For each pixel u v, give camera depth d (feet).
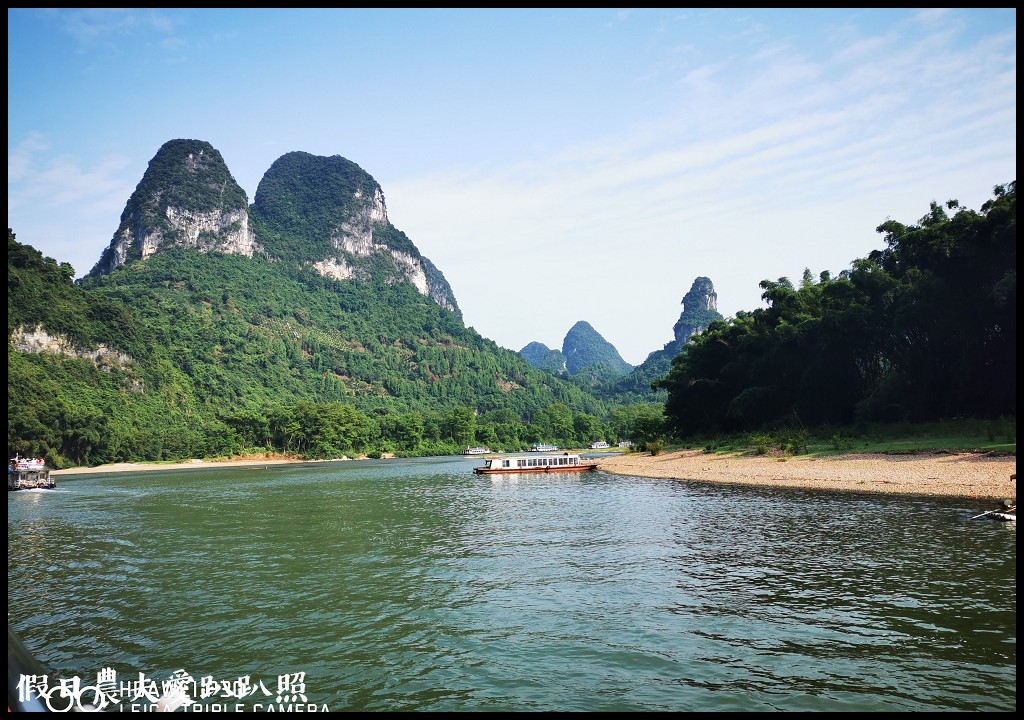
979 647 45.88
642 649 48.83
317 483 243.19
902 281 207.10
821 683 41.81
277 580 74.95
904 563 68.85
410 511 139.74
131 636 55.88
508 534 102.94
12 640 22.62
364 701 42.09
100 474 378.32
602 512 123.95
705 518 107.24
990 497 108.06
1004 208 161.17
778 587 62.80
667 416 353.31
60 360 486.38
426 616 59.11
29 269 528.22
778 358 244.63
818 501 118.52
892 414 207.82
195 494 204.23
